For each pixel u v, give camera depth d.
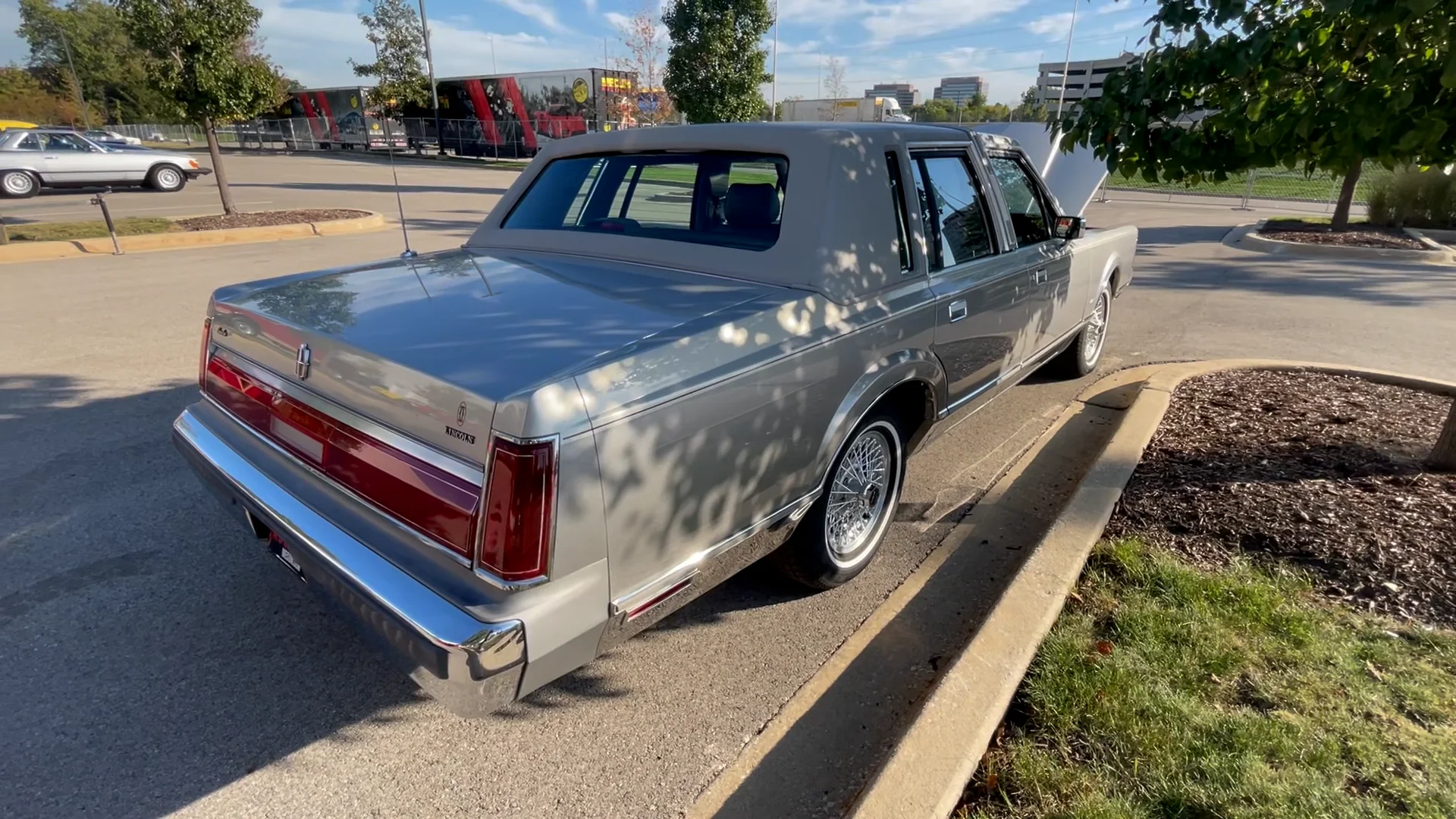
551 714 2.67
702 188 3.29
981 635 2.70
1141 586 3.08
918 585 3.43
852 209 2.96
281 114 47.38
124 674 2.81
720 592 3.39
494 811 2.28
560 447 1.88
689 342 2.26
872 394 2.96
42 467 4.39
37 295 8.41
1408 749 2.28
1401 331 7.61
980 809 2.14
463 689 1.94
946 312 3.38
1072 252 4.85
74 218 14.46
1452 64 2.53
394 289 2.85
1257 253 13.12
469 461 1.94
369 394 2.19
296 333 2.43
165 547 3.64
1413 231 15.31
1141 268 11.52
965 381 3.75
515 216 3.93
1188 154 3.40
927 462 4.67
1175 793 2.15
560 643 2.01
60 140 19.55
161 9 12.55
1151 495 3.79
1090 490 3.74
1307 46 3.09
